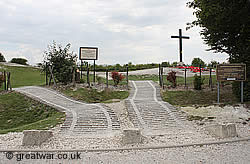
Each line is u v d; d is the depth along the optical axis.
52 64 21.62
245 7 11.82
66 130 9.33
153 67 43.22
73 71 20.92
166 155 6.05
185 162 5.52
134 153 6.25
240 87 12.91
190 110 12.26
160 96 16.98
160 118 11.07
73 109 13.26
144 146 6.86
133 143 7.20
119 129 9.55
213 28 14.15
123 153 6.27
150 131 9.23
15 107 14.81
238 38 14.73
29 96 16.97
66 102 15.55
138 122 10.57
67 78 21.53
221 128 7.73
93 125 9.98
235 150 6.37
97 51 21.02
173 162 5.53
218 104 12.78
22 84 25.81
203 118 10.70
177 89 18.94
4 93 18.55
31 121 12.55
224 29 14.12
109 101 15.45
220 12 12.27
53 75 21.72
